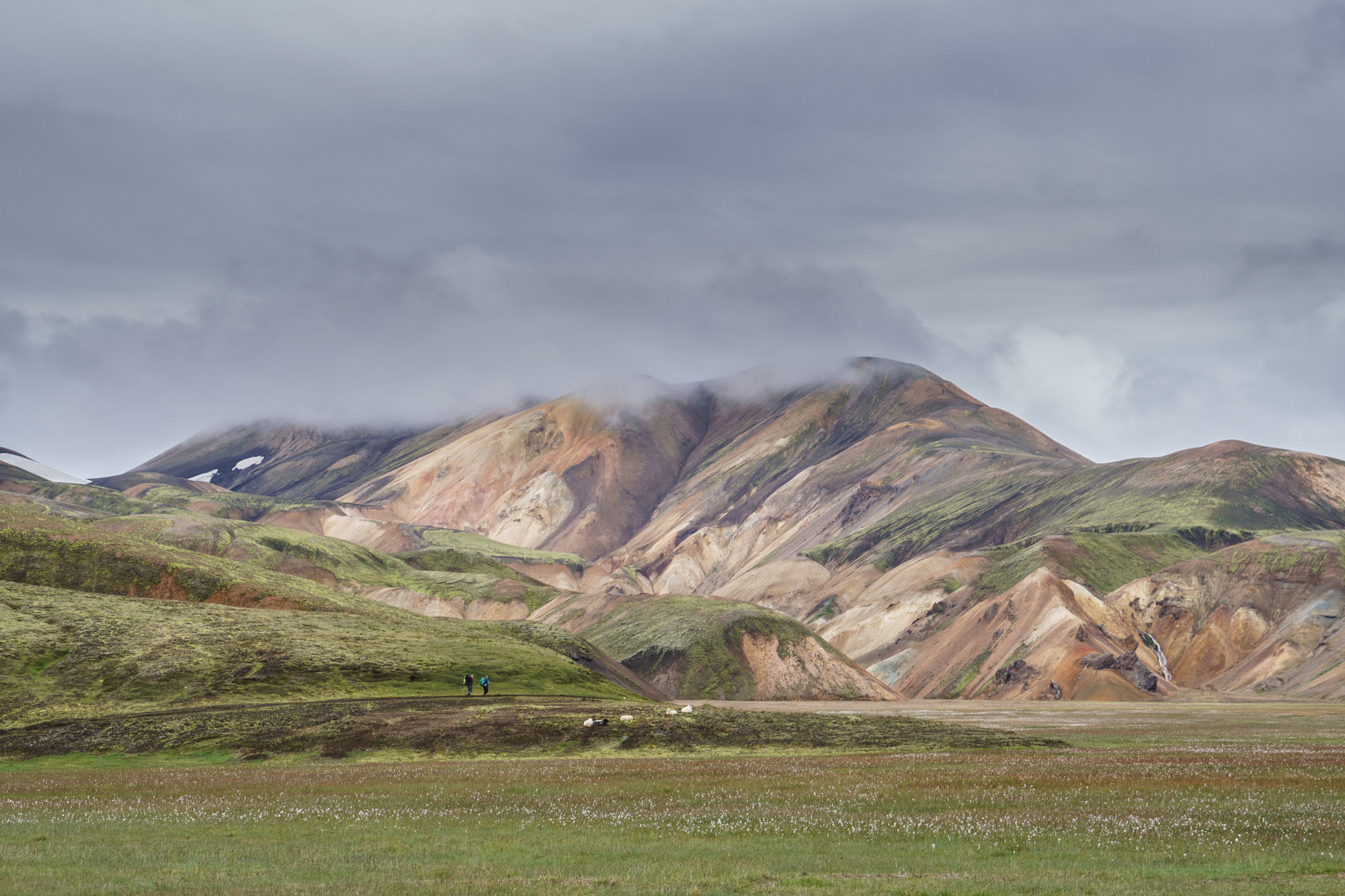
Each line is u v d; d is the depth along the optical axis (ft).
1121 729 357.20
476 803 147.43
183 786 175.83
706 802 145.59
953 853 105.60
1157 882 89.30
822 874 94.22
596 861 101.76
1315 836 111.45
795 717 298.56
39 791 170.30
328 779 187.01
